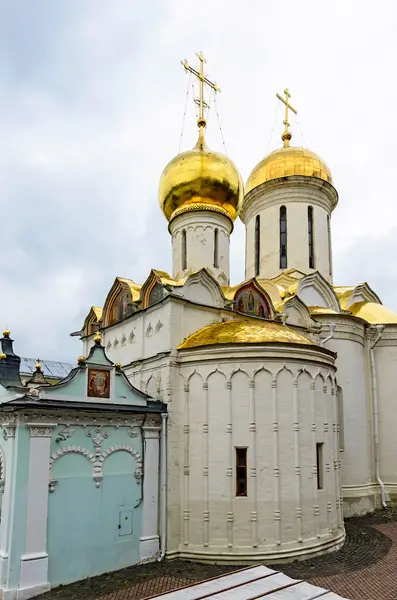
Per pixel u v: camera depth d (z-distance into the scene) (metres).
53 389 16.34
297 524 18.02
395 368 28.47
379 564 17.11
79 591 14.88
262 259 32.38
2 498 15.38
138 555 17.47
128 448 17.97
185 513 18.45
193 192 25.52
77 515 16.17
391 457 27.39
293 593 9.76
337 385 26.33
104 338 24.67
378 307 30.55
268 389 18.77
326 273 31.84
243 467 18.22
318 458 19.62
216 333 19.97
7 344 19.14
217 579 10.58
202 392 19.00
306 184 31.88
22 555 14.62
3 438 16.08
